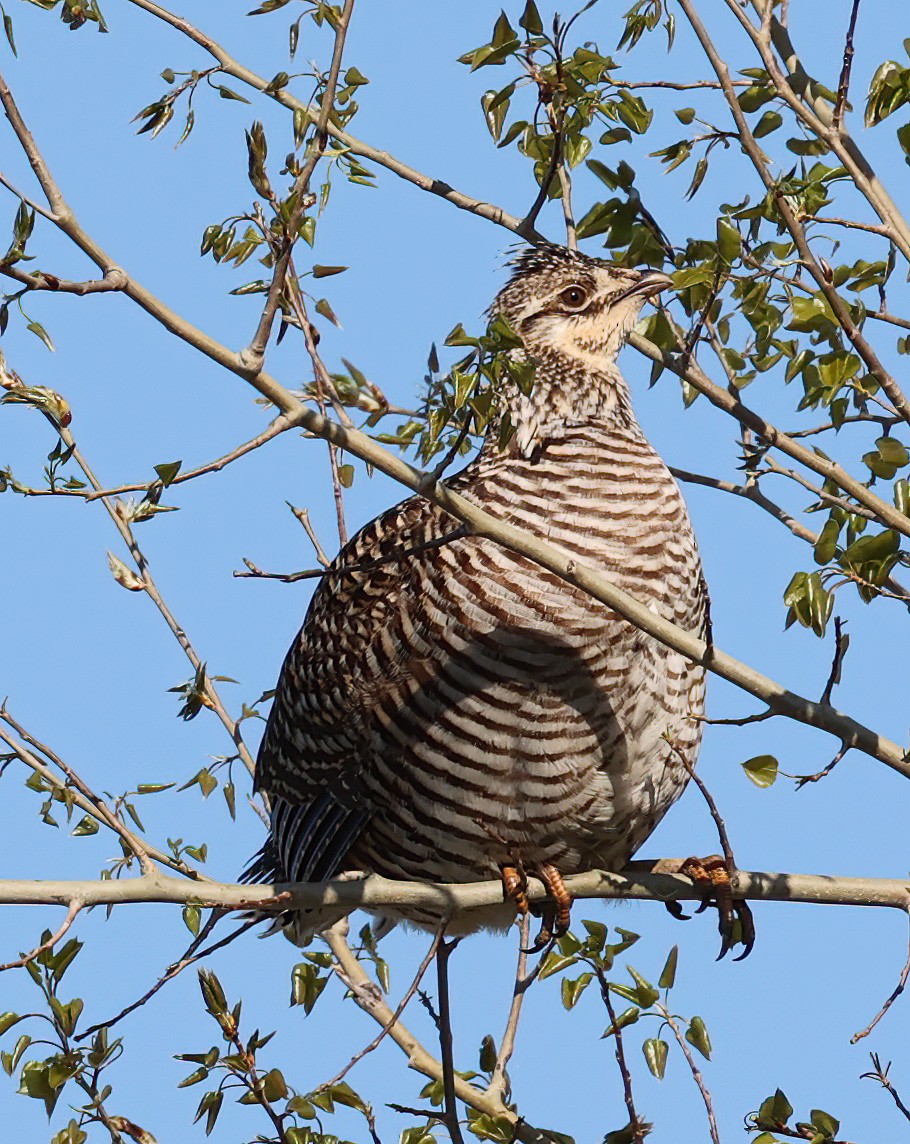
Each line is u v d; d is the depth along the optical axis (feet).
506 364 27.53
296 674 38.50
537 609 34.83
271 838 41.70
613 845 36.99
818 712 29.50
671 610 35.83
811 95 37.60
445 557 35.50
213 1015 31.22
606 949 32.27
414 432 37.22
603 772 35.88
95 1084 30.35
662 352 36.45
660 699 35.88
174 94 36.52
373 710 36.78
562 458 36.47
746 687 29.55
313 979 37.50
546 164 39.63
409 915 38.99
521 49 37.04
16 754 32.96
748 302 35.06
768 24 35.83
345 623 37.09
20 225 26.35
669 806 37.96
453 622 35.37
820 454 33.99
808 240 35.68
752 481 37.37
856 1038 28.66
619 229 39.24
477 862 37.24
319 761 38.19
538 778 35.76
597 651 34.99
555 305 40.42
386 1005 37.78
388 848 38.19
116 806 33.55
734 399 35.04
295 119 34.99
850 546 30.40
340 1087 32.35
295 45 37.06
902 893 32.32
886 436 33.71
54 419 28.22
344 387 37.32
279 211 28.55
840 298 32.76
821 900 32.37
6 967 26.43
